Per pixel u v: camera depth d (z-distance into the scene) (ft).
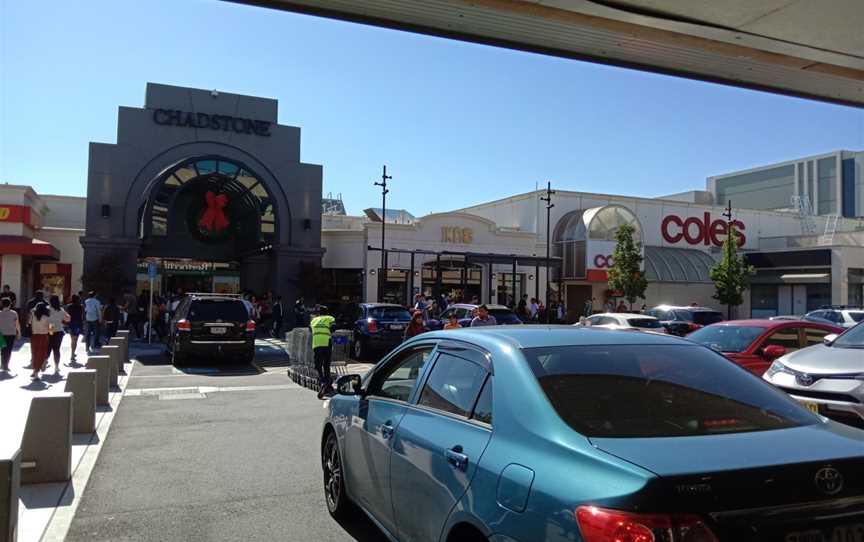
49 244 90.63
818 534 8.02
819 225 180.55
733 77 38.19
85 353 63.67
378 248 106.32
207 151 102.32
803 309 141.69
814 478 8.13
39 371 47.32
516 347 11.80
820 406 20.65
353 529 17.22
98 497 19.81
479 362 12.21
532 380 10.65
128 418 32.81
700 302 151.02
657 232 154.81
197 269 107.14
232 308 57.00
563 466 8.77
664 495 7.54
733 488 7.73
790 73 37.47
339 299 114.21
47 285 102.89
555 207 140.97
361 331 63.31
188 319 55.47
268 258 108.68
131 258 94.94
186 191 106.01
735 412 10.52
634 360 11.79
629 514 7.50
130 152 97.91
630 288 121.70
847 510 8.18
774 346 29.86
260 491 20.59
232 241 109.50
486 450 10.34
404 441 13.15
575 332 13.17
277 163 106.42
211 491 20.57
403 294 113.80
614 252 125.29
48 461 21.12
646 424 9.78
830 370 21.04
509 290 122.62
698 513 7.55
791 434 9.59
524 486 9.04
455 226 118.01
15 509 12.31
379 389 16.16
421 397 13.64
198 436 28.71
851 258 134.31
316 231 108.17
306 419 32.81
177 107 101.09
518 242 123.85
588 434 9.29
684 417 10.13
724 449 8.71
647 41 32.65
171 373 51.49
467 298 119.55
